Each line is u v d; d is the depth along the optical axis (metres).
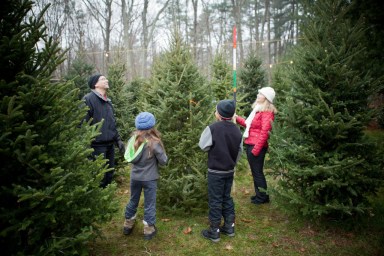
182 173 4.16
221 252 3.39
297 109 3.62
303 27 4.07
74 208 2.57
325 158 3.65
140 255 3.31
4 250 2.46
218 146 3.46
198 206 4.31
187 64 4.46
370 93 3.54
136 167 3.56
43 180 2.49
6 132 2.18
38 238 2.43
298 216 4.14
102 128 4.34
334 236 3.66
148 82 7.24
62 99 2.59
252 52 10.71
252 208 4.58
